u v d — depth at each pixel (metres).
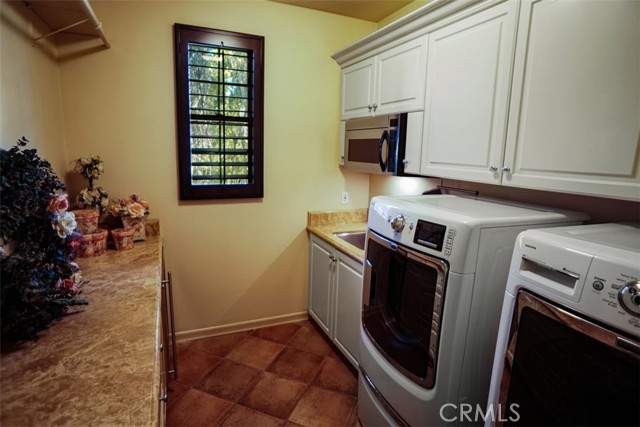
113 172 2.26
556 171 1.27
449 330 1.22
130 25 2.17
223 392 2.13
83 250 1.80
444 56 1.73
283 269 2.87
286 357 2.49
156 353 0.97
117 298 1.31
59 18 1.72
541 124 1.31
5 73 1.29
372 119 2.29
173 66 2.30
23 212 1.07
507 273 1.25
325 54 2.71
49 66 1.87
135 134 2.28
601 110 1.12
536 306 0.91
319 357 2.49
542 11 1.27
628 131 1.06
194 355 2.48
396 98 2.09
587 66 1.15
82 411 0.75
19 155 1.10
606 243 0.86
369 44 2.25
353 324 2.18
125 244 1.95
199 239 2.56
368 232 1.71
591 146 1.15
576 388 0.82
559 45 1.23
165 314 2.04
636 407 0.70
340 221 2.95
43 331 1.07
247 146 2.60
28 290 1.00
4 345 0.99
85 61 2.10
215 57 2.40
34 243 1.15
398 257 1.47
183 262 2.55
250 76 2.51
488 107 1.51
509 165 1.44
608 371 0.75
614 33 1.07
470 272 1.18
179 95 2.32
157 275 1.56
